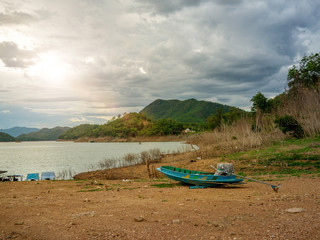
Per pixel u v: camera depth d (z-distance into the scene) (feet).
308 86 130.72
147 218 20.54
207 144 135.44
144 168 89.30
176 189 39.27
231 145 98.32
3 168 112.47
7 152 251.80
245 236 15.84
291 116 102.01
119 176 75.20
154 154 126.82
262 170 59.00
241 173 57.62
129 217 20.95
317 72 136.56
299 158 63.05
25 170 105.19
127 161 120.26
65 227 18.17
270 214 21.01
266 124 121.08
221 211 22.72
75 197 32.48
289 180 43.75
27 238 16.01
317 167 55.16
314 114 97.66
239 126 136.87
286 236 15.62
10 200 30.04
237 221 19.15
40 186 45.06
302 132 95.76
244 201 27.63
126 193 35.70
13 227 18.38
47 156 187.01
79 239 15.75
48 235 16.52
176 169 48.11
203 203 26.84
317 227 17.02
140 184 47.34
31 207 25.55
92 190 39.32
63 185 46.60
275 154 70.64
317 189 33.76
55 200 29.96
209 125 285.43
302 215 20.16
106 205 26.37
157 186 43.75
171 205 25.95
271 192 33.63
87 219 20.39
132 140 607.78
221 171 41.96
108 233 16.79
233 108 282.56
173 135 551.18
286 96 133.90
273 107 142.31
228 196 31.58
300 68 142.51
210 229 17.39
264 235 15.92
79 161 142.31
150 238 15.83
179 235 16.31
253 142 94.17
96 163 127.13
